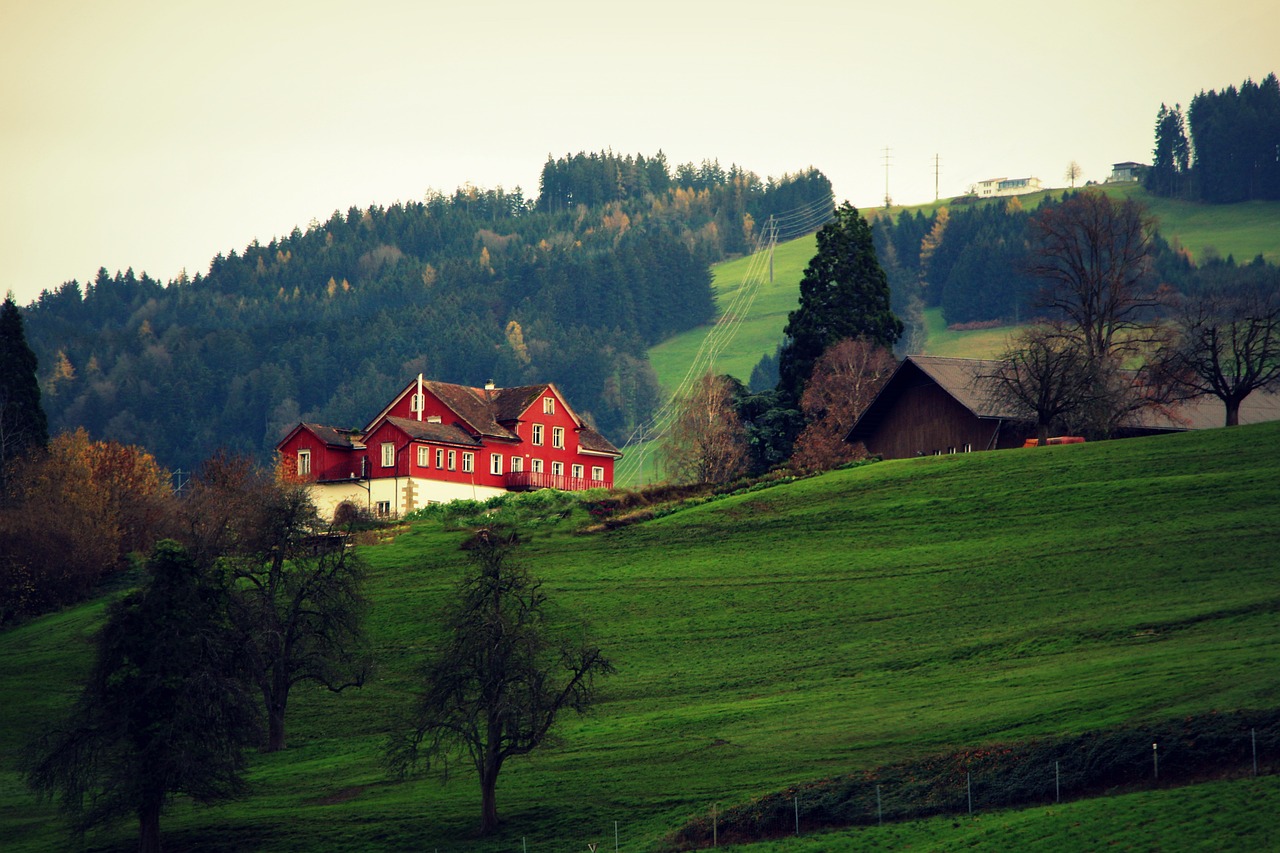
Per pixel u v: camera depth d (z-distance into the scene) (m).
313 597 84.00
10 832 70.25
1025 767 56.72
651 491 124.50
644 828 59.69
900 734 64.62
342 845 62.97
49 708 90.62
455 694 65.94
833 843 54.56
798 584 95.81
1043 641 76.19
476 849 60.62
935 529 102.19
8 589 117.56
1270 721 54.34
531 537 116.19
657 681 82.31
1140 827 49.66
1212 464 104.31
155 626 68.31
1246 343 126.31
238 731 68.31
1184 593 79.31
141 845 65.38
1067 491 103.94
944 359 136.50
